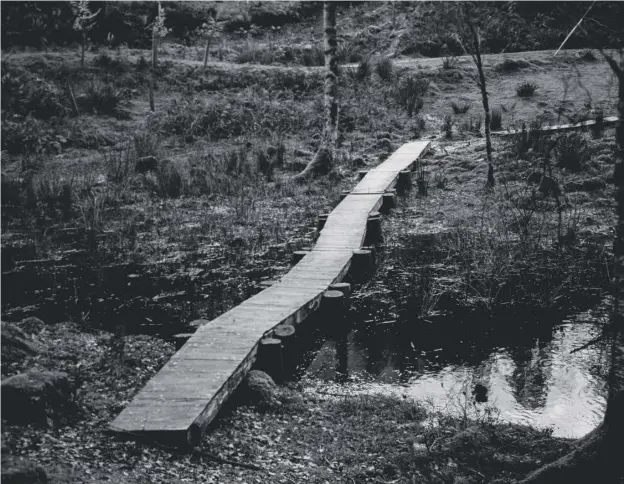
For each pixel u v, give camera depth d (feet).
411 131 55.52
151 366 17.20
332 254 28.45
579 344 20.30
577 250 29.84
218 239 33.78
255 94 61.31
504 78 65.05
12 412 12.22
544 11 77.51
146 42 72.43
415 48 75.31
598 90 56.85
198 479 11.78
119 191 42.16
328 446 14.08
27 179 41.88
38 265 29.32
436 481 12.48
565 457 11.68
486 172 43.42
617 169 11.50
